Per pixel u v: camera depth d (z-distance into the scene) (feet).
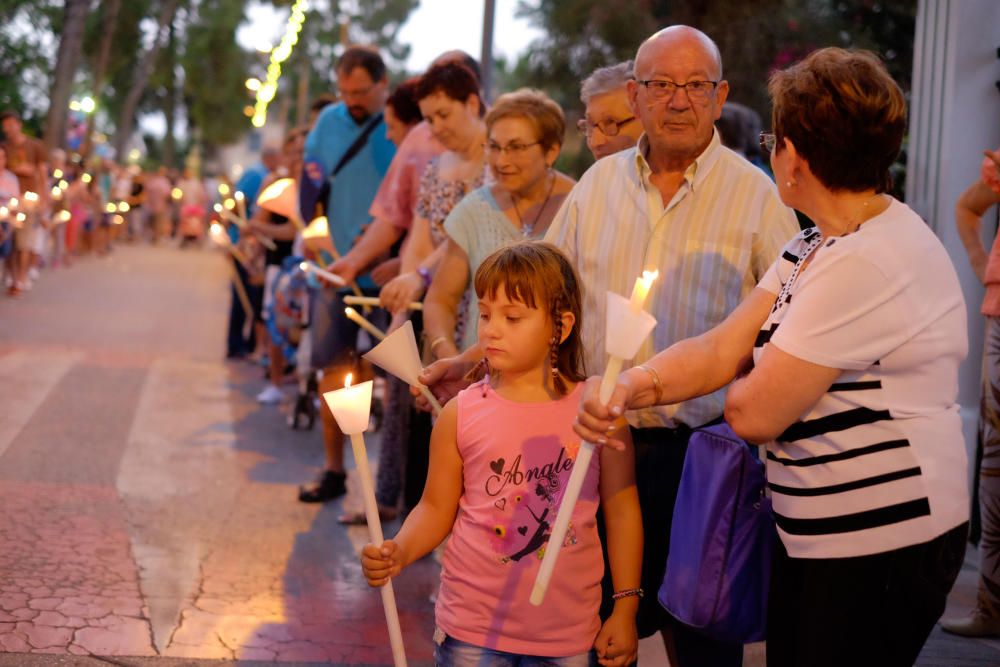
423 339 14.56
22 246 45.91
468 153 15.31
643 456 10.17
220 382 30.94
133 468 20.67
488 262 8.73
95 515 17.46
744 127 17.11
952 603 15.20
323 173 20.31
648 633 10.50
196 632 13.16
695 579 8.84
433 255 14.69
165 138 178.70
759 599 8.80
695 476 9.11
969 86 17.97
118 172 96.17
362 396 7.88
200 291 59.11
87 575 14.67
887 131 7.28
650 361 7.93
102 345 35.63
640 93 9.93
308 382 25.48
